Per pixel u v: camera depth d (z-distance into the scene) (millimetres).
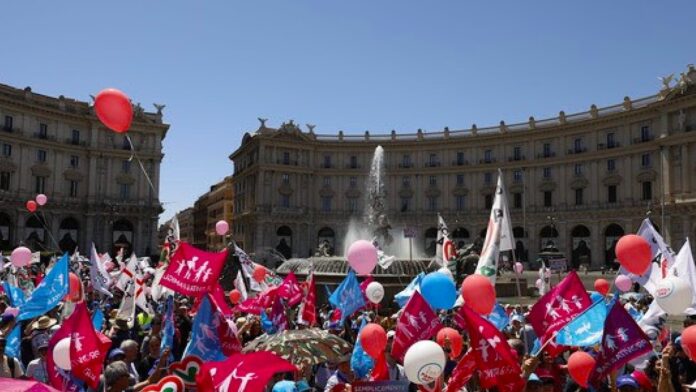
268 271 26844
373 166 119688
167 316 13750
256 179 119250
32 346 13594
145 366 12719
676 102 87500
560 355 12945
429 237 116688
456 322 14867
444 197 116312
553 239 104188
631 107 96125
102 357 9445
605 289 18062
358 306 17625
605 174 99125
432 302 12422
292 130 118812
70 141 100188
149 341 13445
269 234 116375
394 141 119188
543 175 107000
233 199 135625
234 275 35406
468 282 10008
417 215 117062
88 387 9938
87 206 100250
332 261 40438
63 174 98812
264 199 117000
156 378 9234
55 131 98375
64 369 9617
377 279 36156
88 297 27969
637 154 94875
